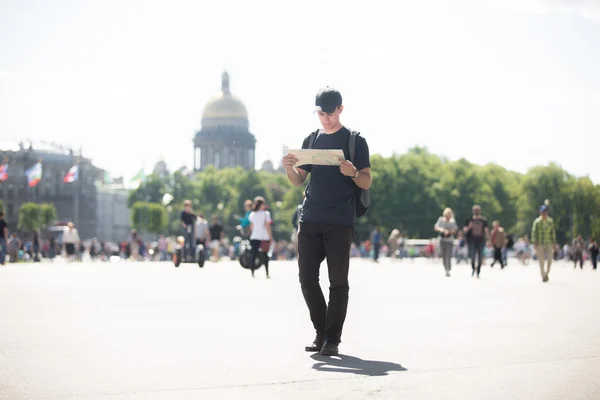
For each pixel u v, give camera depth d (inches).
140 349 442.0
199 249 1802.4
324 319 445.1
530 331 530.6
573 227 6801.2
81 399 311.1
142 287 988.6
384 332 525.0
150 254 4212.6
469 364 394.6
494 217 6983.3
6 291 906.1
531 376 361.1
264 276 1314.0
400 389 331.3
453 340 485.1
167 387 335.0
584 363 397.1
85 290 928.3
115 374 365.1
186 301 768.3
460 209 6688.0
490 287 1045.2
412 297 844.0
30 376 358.9
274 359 410.0
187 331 524.7
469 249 1464.1
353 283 1136.8
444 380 351.3
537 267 2393.0
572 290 983.0
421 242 5270.7
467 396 318.0
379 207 6427.2
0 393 321.4
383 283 1136.8
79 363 394.3
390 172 6515.8
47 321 583.5
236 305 722.8
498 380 351.6
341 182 445.7
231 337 494.9
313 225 440.5
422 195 6510.8
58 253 4869.6
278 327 547.8
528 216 6993.1
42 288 964.0
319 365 391.5
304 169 460.4
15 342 469.1
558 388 333.7
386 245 5792.3
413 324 572.7
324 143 456.1
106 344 461.4
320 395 319.0
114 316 621.0
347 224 439.5
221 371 373.4
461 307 716.0
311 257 445.7
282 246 5113.2
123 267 1819.6
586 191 6786.4
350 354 428.5
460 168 6914.4
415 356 421.7
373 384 342.0
